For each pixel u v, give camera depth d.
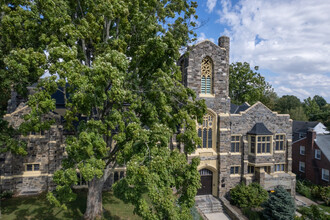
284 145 25.84
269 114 25.41
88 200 16.50
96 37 14.10
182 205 11.48
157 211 9.91
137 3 14.62
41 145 22.50
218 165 23.75
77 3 14.52
